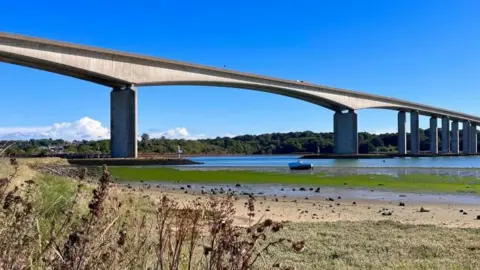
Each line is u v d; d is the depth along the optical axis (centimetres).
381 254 891
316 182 3366
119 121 6688
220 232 261
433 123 12838
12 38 5294
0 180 324
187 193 2386
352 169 5200
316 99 9869
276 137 19075
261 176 3991
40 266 259
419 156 11844
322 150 16700
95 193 251
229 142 18088
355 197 2328
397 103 11319
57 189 845
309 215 1577
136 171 4672
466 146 14238
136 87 6831
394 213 1672
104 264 265
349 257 850
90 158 6525
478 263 815
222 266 245
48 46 5681
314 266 752
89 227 238
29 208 276
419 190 2722
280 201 2078
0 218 269
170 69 7181
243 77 8269
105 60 6328
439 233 1142
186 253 360
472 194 2477
